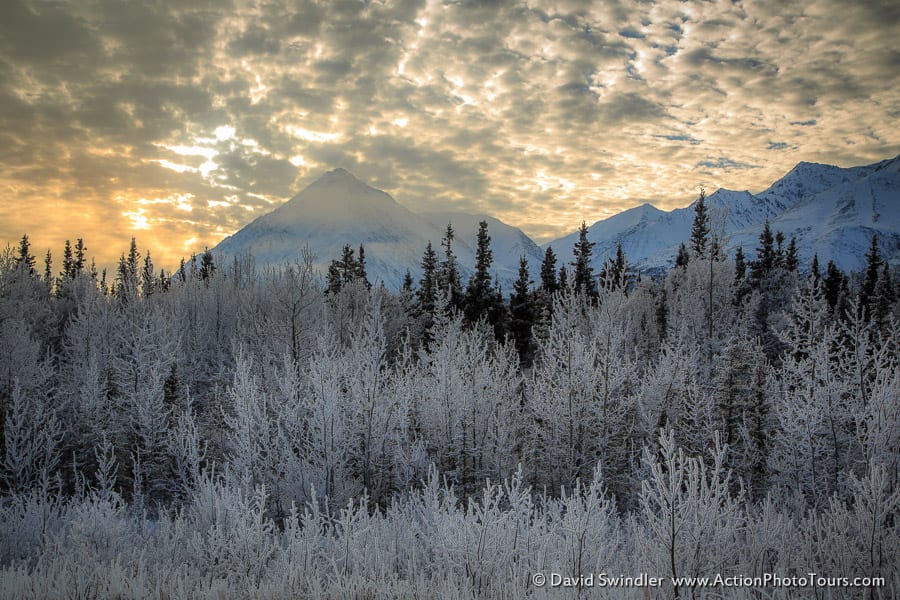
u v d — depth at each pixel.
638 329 32.66
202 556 10.68
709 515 7.80
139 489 18.05
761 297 37.25
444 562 9.57
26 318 35.31
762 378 17.88
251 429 16.31
